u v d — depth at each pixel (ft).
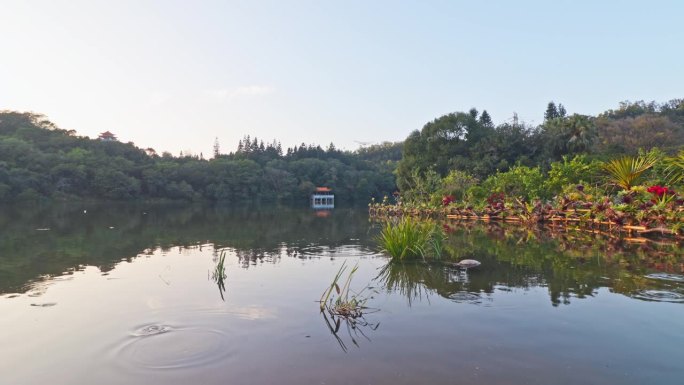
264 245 35.70
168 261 26.89
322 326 13.56
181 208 136.36
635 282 18.72
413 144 152.97
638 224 35.88
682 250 27.55
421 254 26.91
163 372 10.10
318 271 23.27
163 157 269.44
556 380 9.44
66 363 10.73
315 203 222.28
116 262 26.40
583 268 22.06
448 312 14.85
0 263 25.90
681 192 34.88
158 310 15.47
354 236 43.98
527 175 62.64
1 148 157.38
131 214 89.81
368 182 258.98
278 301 16.80
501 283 19.15
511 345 11.62
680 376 9.57
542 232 40.86
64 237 40.37
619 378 9.50
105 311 15.34
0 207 117.60
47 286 19.53
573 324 13.26
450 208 64.90
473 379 9.53
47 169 165.68
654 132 151.43
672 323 13.23
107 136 301.02
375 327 13.38
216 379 9.66
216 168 229.66
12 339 12.51
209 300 16.93
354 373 9.91
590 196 42.27
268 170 252.21
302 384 9.34
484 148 136.87
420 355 11.00
